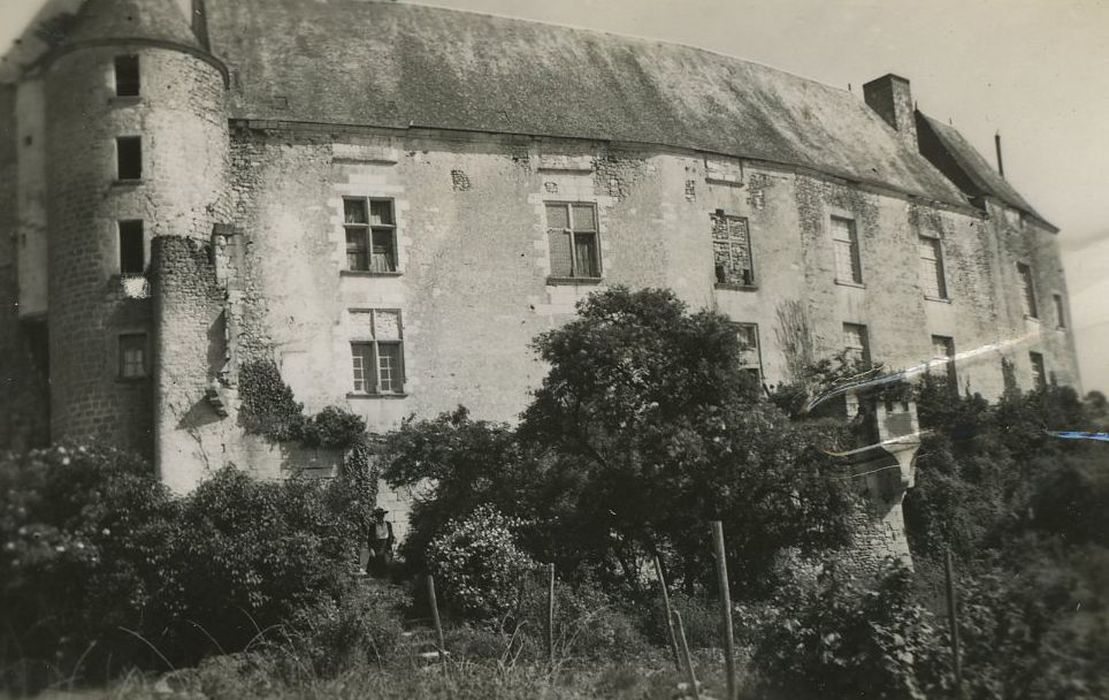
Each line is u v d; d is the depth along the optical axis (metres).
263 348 20.80
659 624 15.12
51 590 13.54
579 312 18.44
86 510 14.19
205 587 14.00
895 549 20.64
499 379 22.39
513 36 26.77
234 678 11.38
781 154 27.50
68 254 19.64
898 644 9.07
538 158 23.92
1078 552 12.33
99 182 19.72
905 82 33.53
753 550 17.05
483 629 14.45
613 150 24.67
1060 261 28.95
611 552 17.34
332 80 23.44
